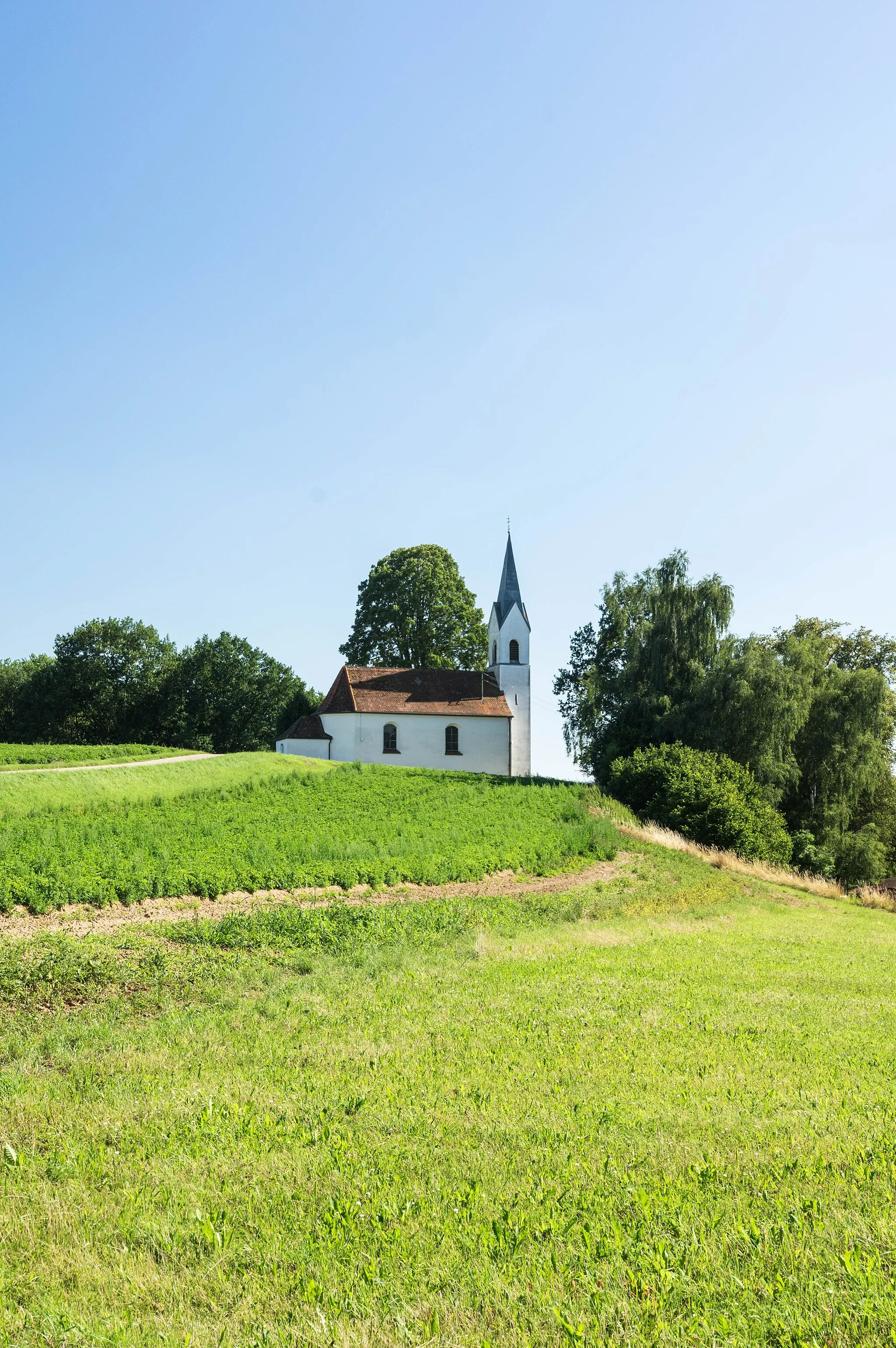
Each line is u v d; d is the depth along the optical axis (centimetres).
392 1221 582
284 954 1481
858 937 2245
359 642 7381
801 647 5606
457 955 1552
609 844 3575
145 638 8581
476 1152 689
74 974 1203
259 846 2541
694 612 5544
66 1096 798
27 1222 576
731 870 3659
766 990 1346
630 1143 712
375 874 2453
